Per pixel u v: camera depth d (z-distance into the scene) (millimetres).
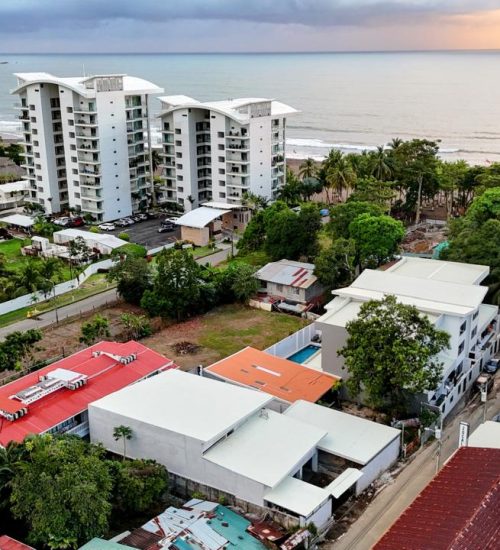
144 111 140000
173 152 140250
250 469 49531
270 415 56531
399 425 60250
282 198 136625
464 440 53125
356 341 59469
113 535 47594
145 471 50562
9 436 53469
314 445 52781
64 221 132875
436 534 39438
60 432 56188
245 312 90625
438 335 59344
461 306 66875
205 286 89375
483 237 87062
